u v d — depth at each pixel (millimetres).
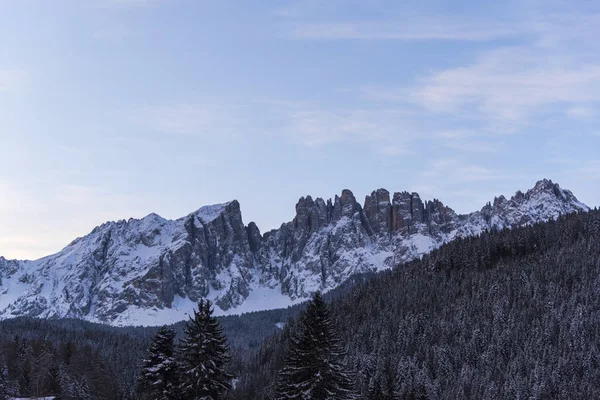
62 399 148375
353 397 65250
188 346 62719
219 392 63156
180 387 63844
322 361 64312
